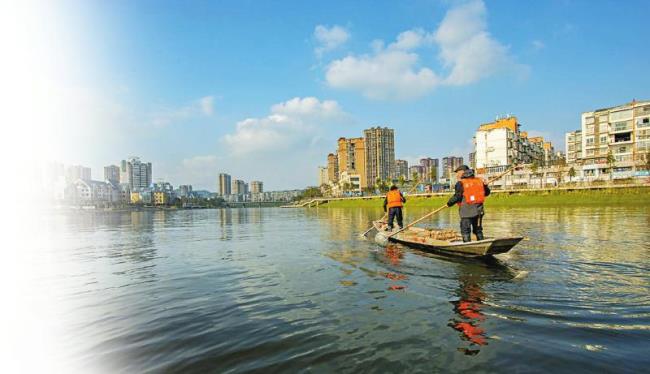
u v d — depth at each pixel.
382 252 9.46
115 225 30.61
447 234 10.46
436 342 3.66
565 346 3.47
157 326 4.39
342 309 4.79
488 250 7.62
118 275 7.59
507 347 3.49
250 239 14.55
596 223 17.75
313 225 23.33
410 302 4.96
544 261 7.45
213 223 30.58
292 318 4.52
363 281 6.27
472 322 4.14
